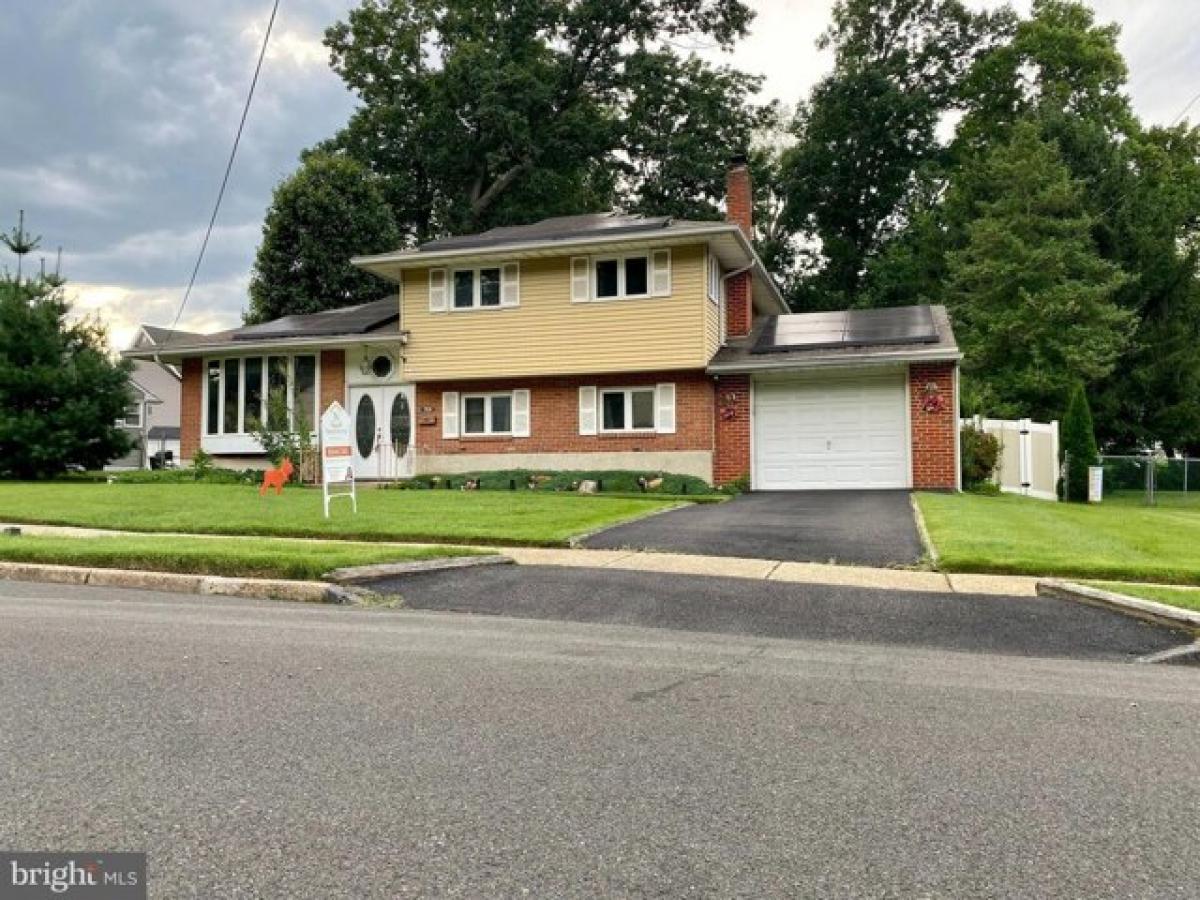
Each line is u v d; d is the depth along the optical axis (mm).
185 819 3135
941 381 17812
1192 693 5125
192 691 4793
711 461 18938
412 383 20953
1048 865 2854
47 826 3070
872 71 38094
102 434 20984
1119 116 35031
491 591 8203
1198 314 28359
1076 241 26109
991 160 29094
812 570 9078
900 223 41469
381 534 11102
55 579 9219
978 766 3791
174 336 35906
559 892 2631
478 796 3373
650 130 36281
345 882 2680
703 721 4398
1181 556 9656
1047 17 35844
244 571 8766
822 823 3164
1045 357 25406
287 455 19953
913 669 5648
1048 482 19422
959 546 9820
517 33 34406
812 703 4773
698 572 8977
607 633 6715
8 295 20547
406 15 34875
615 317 19172
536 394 20125
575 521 12156
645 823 3141
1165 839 3066
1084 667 5828
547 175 34656
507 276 19938
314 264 30141
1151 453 28953
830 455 18562
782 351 19000
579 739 4078
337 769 3646
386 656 5723
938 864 2850
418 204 35844
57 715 4336
